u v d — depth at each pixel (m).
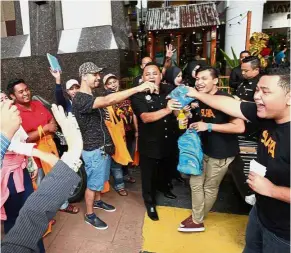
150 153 2.56
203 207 2.40
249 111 1.51
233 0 7.66
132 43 5.02
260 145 1.36
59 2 4.02
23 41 4.15
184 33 7.43
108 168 2.54
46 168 2.28
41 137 2.44
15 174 1.83
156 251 2.23
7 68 4.15
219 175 2.29
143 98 2.46
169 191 3.16
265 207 1.31
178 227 2.54
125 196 3.19
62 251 2.23
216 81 2.09
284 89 1.13
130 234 2.46
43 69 3.98
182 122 2.21
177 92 2.08
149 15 7.37
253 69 3.04
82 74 2.24
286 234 1.24
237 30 7.66
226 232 2.47
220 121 2.16
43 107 2.63
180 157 2.27
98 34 3.85
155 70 2.46
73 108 2.20
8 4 4.41
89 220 2.58
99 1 3.94
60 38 4.00
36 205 0.74
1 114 0.78
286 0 9.98
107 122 2.73
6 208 1.86
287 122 1.18
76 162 0.83
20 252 0.72
